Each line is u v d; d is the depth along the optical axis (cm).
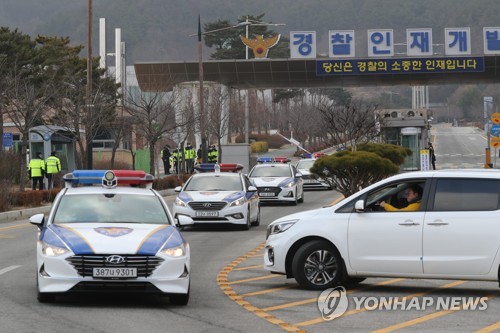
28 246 3105
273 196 5291
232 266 2566
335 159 4628
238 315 1723
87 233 1764
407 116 8769
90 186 2069
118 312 1712
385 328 1606
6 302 1819
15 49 7756
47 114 8700
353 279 2208
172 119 9062
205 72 9806
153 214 1936
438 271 1933
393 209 2006
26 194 5244
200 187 3928
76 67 8662
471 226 1919
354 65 9694
